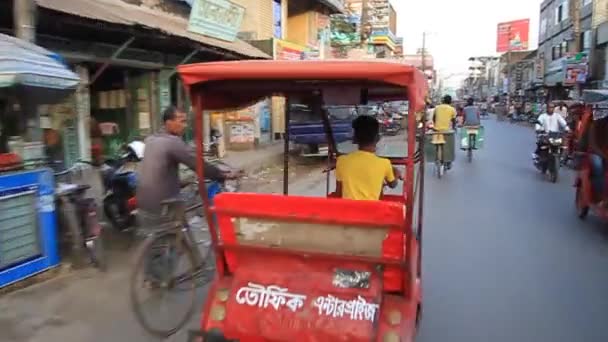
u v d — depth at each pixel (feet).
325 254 11.11
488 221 26.78
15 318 14.71
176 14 45.68
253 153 55.36
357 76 10.46
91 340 13.61
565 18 141.59
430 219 27.25
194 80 11.18
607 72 100.78
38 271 17.58
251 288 11.44
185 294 15.02
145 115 42.24
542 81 153.38
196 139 11.89
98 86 41.01
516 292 17.30
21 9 20.06
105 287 17.15
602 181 25.61
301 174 43.34
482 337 14.15
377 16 135.44
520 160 53.78
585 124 27.89
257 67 10.80
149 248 13.99
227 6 45.47
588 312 15.74
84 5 28.17
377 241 10.76
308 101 16.05
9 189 16.46
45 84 16.85
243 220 11.57
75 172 23.41
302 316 10.91
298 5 79.25
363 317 10.65
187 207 16.98
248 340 11.12
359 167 13.55
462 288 17.66
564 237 23.81
